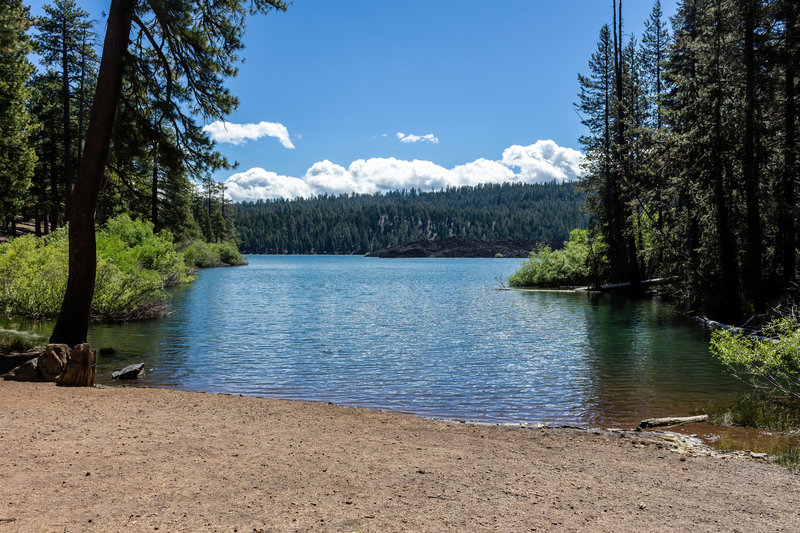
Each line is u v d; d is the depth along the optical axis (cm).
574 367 1246
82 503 377
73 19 3400
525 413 866
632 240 3347
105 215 4028
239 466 489
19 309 1802
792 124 1827
